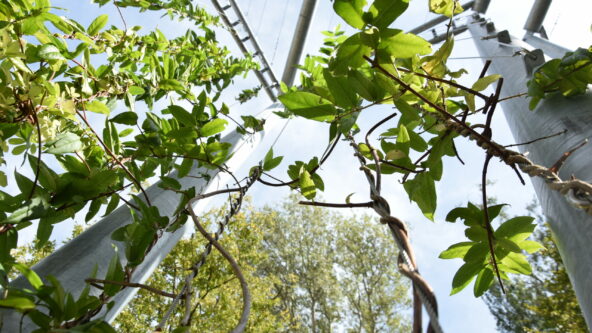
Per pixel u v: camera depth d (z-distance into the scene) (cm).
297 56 420
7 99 76
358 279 1547
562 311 693
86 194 84
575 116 86
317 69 158
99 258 86
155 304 640
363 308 1488
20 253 621
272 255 1501
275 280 907
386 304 1474
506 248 74
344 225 1598
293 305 1438
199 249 664
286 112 155
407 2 65
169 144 114
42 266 79
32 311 46
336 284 1481
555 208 76
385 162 96
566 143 81
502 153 70
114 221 98
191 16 230
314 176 107
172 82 152
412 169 96
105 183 85
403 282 1492
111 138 110
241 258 707
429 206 93
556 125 89
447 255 83
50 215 79
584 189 49
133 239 78
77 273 80
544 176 60
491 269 81
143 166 121
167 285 655
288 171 110
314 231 1580
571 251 68
